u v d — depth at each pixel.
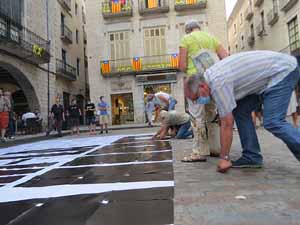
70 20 27.89
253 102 3.62
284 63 3.29
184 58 4.37
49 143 9.51
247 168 3.58
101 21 25.00
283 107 3.25
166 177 3.26
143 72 24.23
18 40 16.75
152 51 24.48
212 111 4.51
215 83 3.34
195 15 24.12
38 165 4.75
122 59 24.69
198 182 2.99
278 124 3.21
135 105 24.38
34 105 19.64
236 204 2.28
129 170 3.77
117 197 2.59
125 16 24.72
